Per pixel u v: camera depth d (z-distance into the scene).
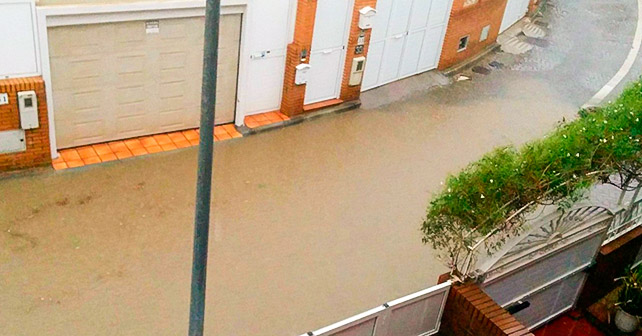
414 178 13.08
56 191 11.06
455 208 8.01
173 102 12.91
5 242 9.84
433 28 17.25
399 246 11.11
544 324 10.14
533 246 8.70
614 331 10.20
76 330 8.62
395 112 15.66
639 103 10.01
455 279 8.21
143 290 9.41
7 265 9.44
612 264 10.47
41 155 11.45
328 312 9.52
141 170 11.95
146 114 12.71
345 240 11.05
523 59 19.84
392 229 11.51
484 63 19.16
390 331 7.83
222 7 12.34
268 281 9.90
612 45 21.58
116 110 12.32
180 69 12.62
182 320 9.02
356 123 14.84
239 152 13.00
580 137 9.00
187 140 13.09
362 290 10.04
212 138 5.27
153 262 9.93
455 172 13.47
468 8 17.88
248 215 11.24
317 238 10.98
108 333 8.65
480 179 8.06
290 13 13.31
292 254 10.52
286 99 14.20
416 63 17.44
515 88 17.94
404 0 15.83
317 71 14.46
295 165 12.91
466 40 18.61
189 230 10.72
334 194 12.20
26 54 10.59
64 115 11.77
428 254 11.02
